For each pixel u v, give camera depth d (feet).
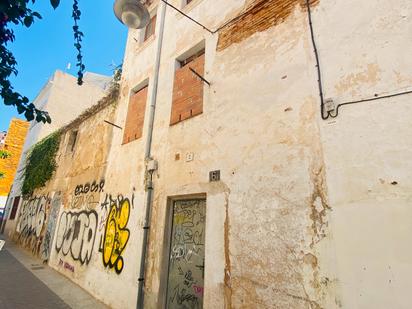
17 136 73.82
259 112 12.35
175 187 15.61
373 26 9.48
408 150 7.69
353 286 7.79
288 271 9.47
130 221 18.51
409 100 8.04
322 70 10.46
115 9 15.40
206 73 16.20
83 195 27.27
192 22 19.24
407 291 6.86
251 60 13.66
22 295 19.03
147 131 19.72
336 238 8.48
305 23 11.69
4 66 6.51
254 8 14.46
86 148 30.48
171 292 14.49
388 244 7.43
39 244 34.40
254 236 10.90
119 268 18.03
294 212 9.86
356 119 9.02
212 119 14.71
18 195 52.85
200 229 14.02
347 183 8.68
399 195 7.55
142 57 24.95
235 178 12.42
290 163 10.49
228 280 11.34
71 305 17.89
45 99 55.01
